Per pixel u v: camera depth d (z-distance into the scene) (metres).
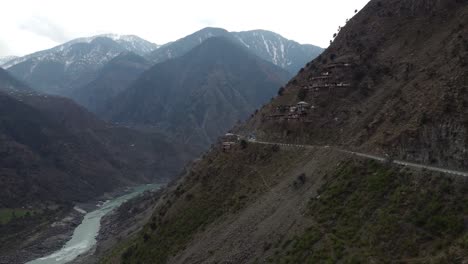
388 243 51.59
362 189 65.75
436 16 115.12
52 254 180.12
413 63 101.31
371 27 140.00
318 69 143.88
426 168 58.88
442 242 46.38
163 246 105.81
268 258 68.88
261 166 110.38
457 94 65.12
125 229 187.62
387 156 70.31
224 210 100.94
